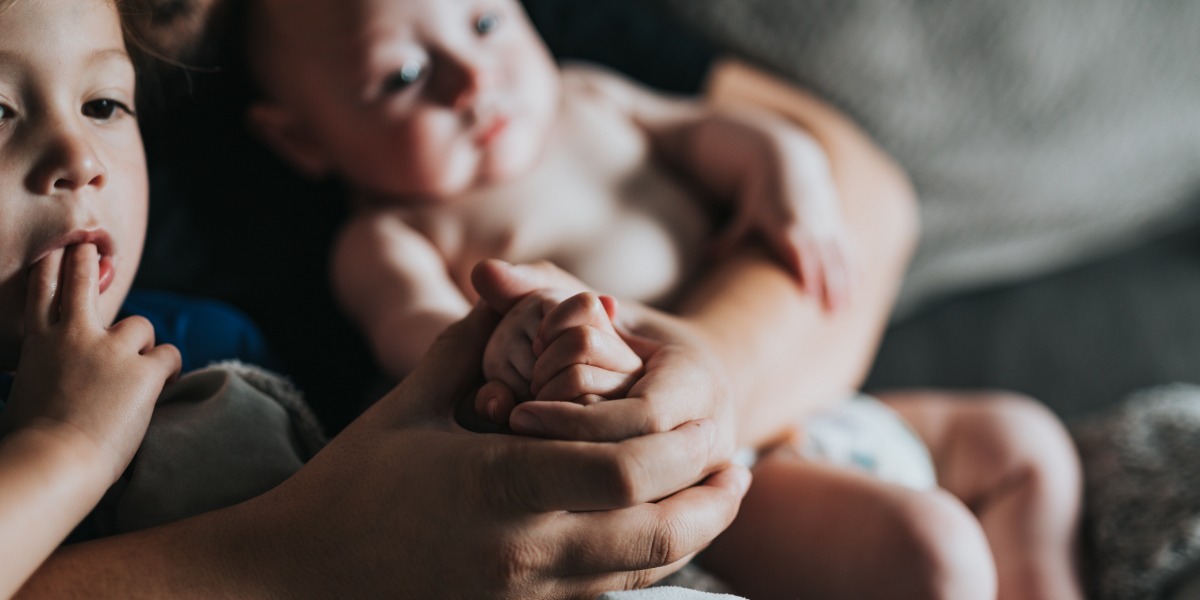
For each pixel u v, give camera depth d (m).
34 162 0.56
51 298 0.56
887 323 1.41
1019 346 1.38
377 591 0.51
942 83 1.38
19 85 0.55
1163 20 1.48
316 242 1.01
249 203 0.97
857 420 1.01
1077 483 0.98
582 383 0.54
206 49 0.86
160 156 0.87
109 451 0.52
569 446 0.47
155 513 0.58
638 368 0.57
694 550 0.53
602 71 1.18
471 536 0.49
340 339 0.94
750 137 1.02
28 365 0.55
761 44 1.31
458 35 0.92
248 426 0.61
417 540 0.50
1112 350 1.37
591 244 0.95
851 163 1.15
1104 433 1.02
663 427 0.52
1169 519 0.87
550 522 0.49
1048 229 1.49
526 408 0.51
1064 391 1.31
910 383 1.32
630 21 1.20
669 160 1.10
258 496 0.56
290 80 0.96
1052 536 0.94
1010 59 1.40
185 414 0.61
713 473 0.57
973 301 1.47
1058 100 1.43
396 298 0.88
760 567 0.83
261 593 0.52
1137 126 1.49
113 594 0.50
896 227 1.13
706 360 0.60
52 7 0.56
